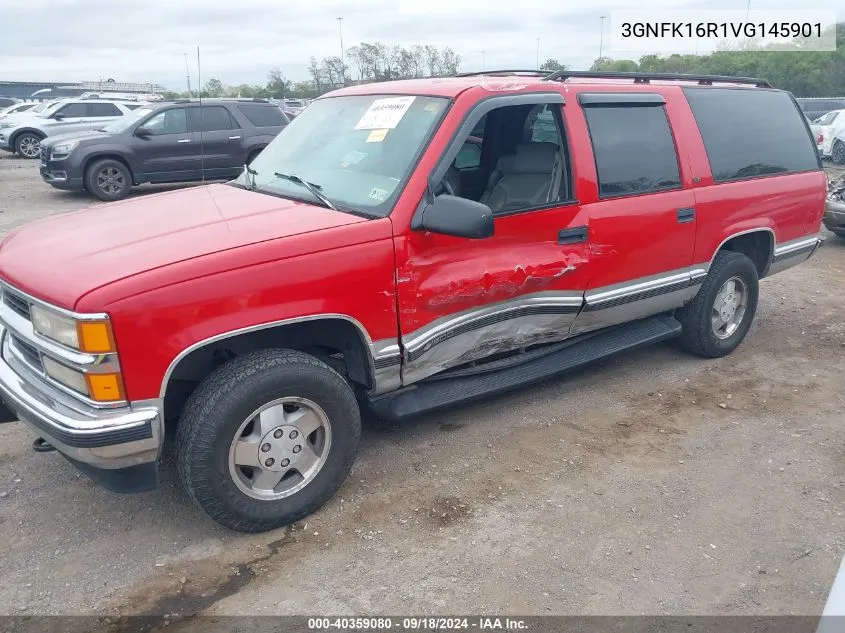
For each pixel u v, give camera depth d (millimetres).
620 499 3566
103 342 2682
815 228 5738
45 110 21656
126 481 2959
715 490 3664
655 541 3246
